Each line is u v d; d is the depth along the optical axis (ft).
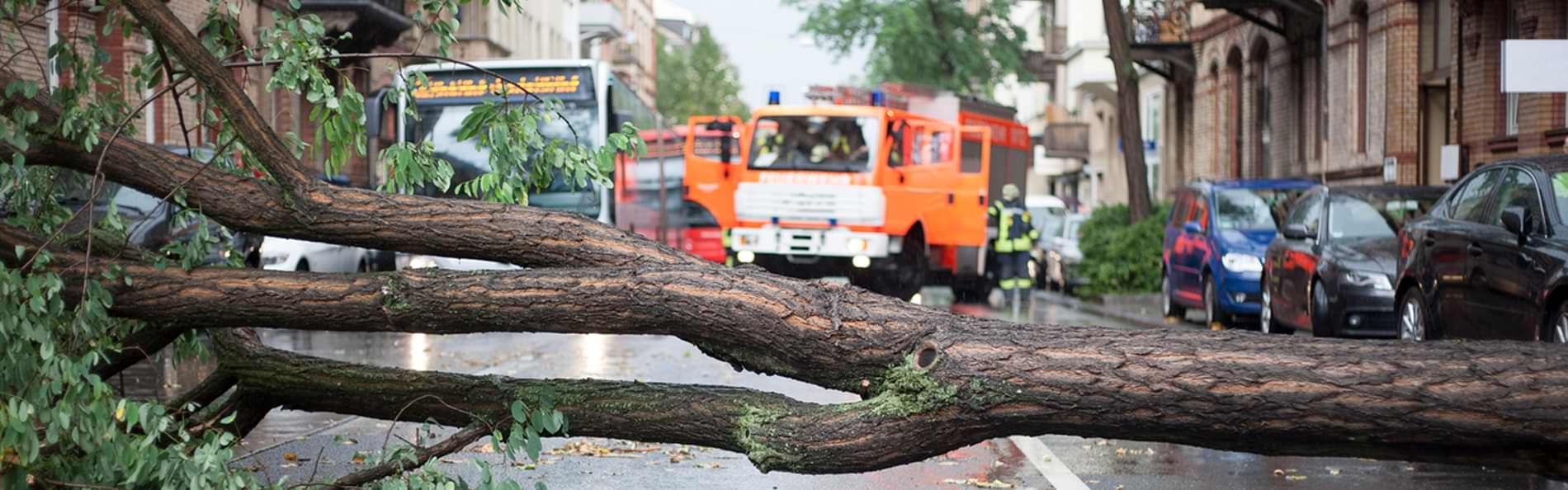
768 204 82.53
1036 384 20.29
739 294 21.30
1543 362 19.36
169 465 21.08
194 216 25.70
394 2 116.98
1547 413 19.21
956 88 195.31
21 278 21.31
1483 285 39.27
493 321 22.39
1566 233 36.14
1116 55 104.99
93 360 21.16
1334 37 103.71
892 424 20.92
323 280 23.09
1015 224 88.99
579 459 33.35
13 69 26.23
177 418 25.75
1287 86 114.32
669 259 23.06
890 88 96.63
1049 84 256.52
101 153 24.14
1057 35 211.00
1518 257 37.19
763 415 21.71
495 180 25.11
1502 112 78.95
